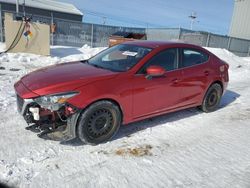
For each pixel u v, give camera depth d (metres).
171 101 4.72
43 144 3.81
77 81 3.67
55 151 3.65
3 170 3.13
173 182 3.10
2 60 10.59
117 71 4.15
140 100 4.19
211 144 4.17
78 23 20.22
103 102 3.75
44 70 4.32
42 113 3.63
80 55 14.05
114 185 2.99
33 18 18.12
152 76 4.28
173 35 21.34
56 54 13.73
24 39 12.18
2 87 6.47
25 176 3.06
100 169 3.29
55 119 3.68
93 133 3.80
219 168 3.46
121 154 3.69
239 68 13.84
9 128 4.24
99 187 2.94
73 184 2.97
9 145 3.71
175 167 3.43
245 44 24.67
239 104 6.50
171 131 4.59
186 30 21.11
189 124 4.98
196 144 4.14
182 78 4.79
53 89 3.52
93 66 4.50
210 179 3.19
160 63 4.50
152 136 4.33
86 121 3.66
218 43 22.70
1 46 14.32
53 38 19.39
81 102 3.55
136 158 3.61
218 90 5.74
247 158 3.77
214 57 5.67
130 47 4.81
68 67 4.42
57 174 3.14
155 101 4.43
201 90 5.30
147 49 4.56
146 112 4.38
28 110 3.66
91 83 3.69
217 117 5.48
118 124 4.04
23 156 3.46
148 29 23.58
